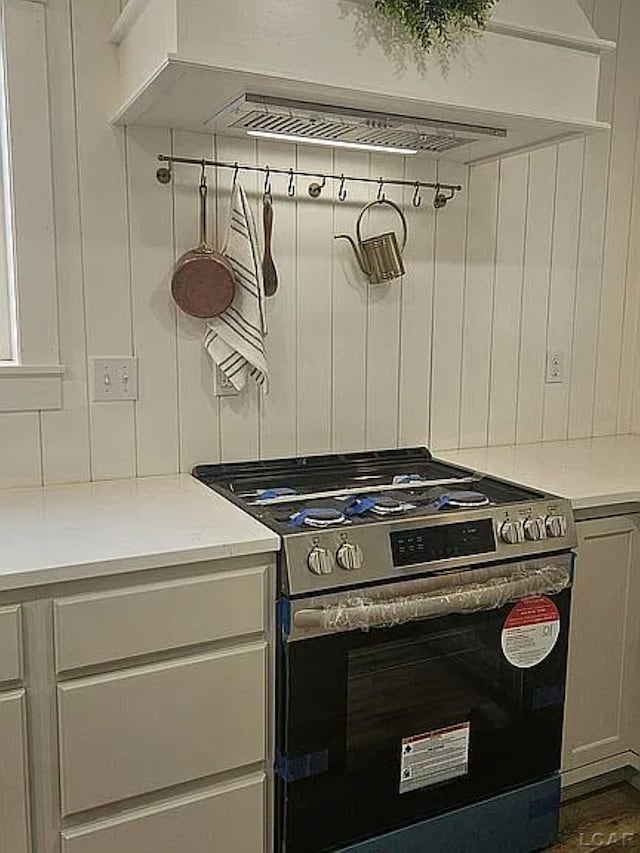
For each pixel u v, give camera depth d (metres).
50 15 1.79
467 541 1.71
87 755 1.44
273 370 2.15
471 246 2.39
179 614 1.48
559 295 2.59
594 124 1.85
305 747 1.60
